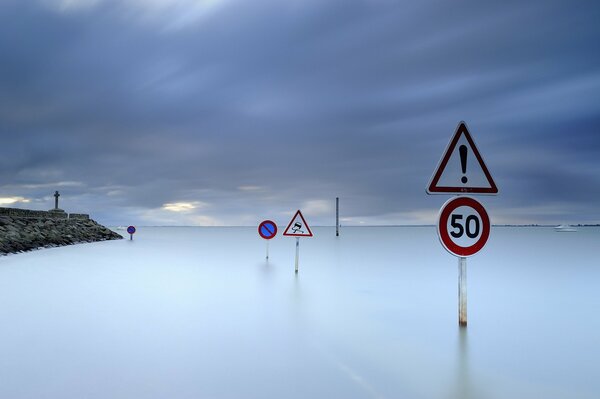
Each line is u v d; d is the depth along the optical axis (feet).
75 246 96.78
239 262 55.47
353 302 26.14
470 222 18.97
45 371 13.25
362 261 58.39
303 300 26.76
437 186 18.11
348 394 11.64
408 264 53.67
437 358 14.96
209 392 11.62
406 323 20.47
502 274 43.21
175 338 17.38
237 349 15.88
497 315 22.72
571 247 105.29
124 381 12.42
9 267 46.83
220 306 24.57
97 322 20.24
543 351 15.97
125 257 63.41
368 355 15.29
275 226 51.29
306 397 11.36
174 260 58.23
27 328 18.95
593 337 18.12
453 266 50.88
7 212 98.94
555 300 27.63
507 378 13.09
